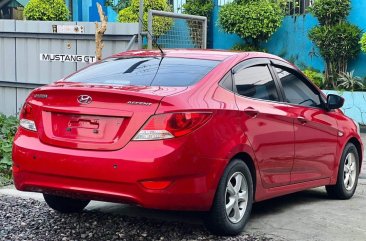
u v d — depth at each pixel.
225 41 17.45
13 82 13.42
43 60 13.05
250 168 6.10
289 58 16.89
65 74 12.84
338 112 7.94
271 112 6.36
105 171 5.26
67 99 5.61
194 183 5.34
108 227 6.12
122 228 6.09
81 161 5.34
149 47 10.82
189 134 5.30
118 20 16.80
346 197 7.95
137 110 5.33
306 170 7.04
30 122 5.79
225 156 5.59
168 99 5.34
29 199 7.30
